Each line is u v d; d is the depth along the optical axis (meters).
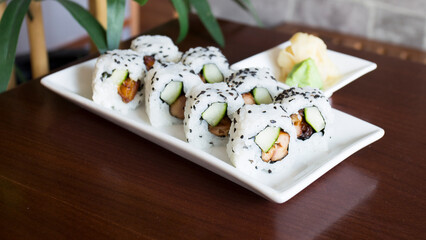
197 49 0.57
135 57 0.55
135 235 0.42
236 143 0.47
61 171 0.47
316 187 0.47
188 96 0.51
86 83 0.57
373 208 0.45
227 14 1.15
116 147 0.50
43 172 0.47
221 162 0.45
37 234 0.42
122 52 0.55
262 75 0.54
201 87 0.51
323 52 0.61
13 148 0.50
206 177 0.48
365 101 0.58
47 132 0.52
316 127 0.50
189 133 0.50
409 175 0.48
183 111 0.53
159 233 0.43
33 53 0.71
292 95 0.51
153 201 0.45
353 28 1.01
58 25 1.34
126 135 0.52
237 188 0.47
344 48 0.68
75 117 0.54
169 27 0.72
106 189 0.46
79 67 0.58
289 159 0.48
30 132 0.52
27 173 0.47
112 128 0.53
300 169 0.48
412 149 0.51
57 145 0.50
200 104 0.49
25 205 0.44
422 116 0.56
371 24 0.98
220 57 0.56
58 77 0.57
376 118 0.55
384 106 0.57
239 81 0.53
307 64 0.59
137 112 0.55
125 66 0.54
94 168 0.48
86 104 0.53
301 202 0.45
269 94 0.53
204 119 0.49
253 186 0.44
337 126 0.52
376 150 0.51
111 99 0.54
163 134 0.48
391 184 0.47
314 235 0.43
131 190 0.46
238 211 0.45
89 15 0.61
